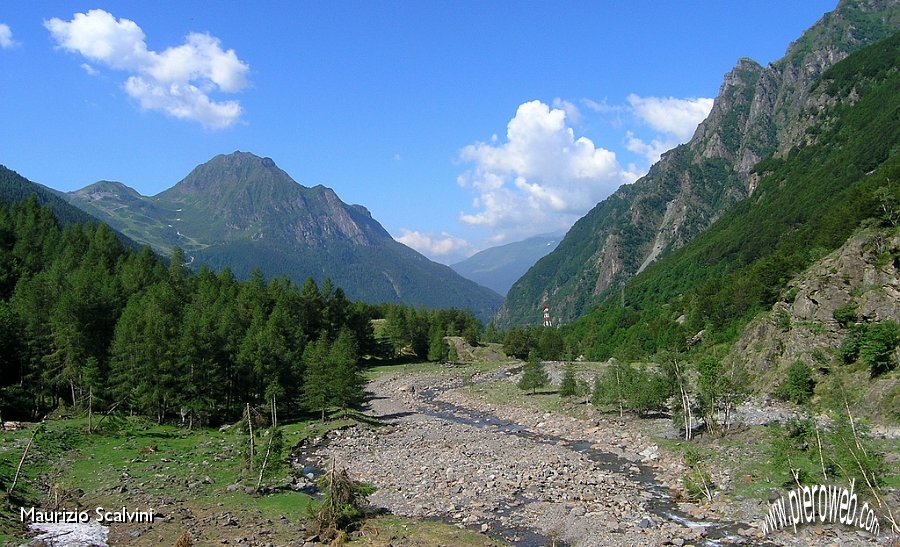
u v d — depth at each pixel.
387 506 48.12
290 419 89.44
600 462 61.88
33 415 77.25
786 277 123.50
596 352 185.75
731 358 98.31
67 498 47.00
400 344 181.88
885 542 35.97
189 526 41.59
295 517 44.06
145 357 77.94
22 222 153.50
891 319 72.94
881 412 59.69
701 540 39.06
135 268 130.50
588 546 38.91
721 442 62.06
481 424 89.75
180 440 70.06
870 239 83.12
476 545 38.50
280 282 169.12
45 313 88.25
